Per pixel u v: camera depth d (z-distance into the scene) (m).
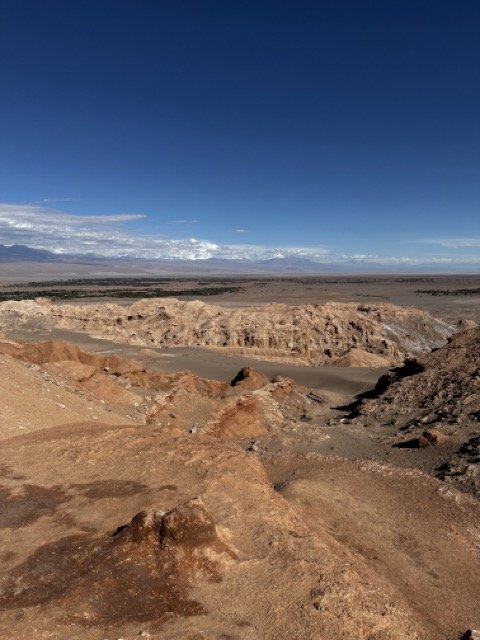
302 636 10.09
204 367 66.56
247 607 10.73
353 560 15.76
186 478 16.22
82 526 13.36
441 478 27.41
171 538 11.96
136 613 10.31
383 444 34.78
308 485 22.03
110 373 42.09
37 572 11.43
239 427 37.38
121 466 17.25
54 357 45.25
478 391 38.91
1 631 9.50
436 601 15.75
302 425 40.66
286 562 12.21
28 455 18.22
